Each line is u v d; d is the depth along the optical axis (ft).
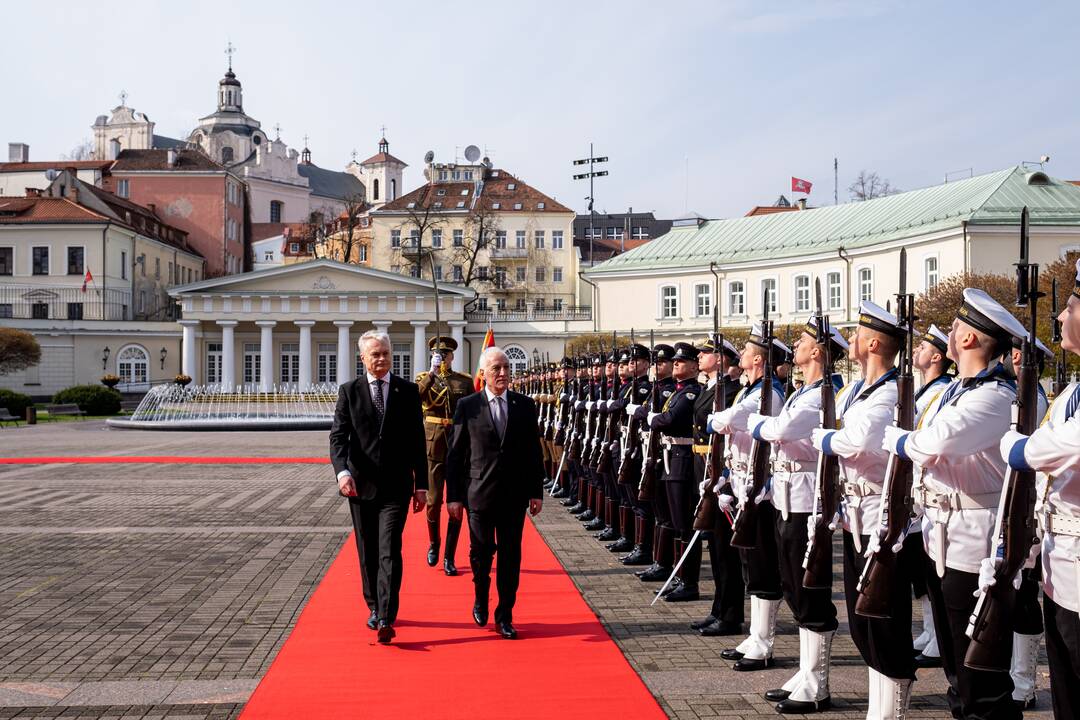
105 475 61.77
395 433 23.57
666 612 25.50
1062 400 12.85
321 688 18.74
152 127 366.63
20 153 296.30
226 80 387.14
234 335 216.95
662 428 27.96
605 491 37.11
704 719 17.44
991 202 134.31
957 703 16.75
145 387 203.72
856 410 16.97
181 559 32.68
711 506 22.91
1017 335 14.48
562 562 32.68
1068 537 12.41
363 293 208.44
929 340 20.30
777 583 20.75
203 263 269.03
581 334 212.64
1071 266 87.35
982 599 13.32
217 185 269.85
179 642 22.31
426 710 17.46
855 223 164.25
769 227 182.80
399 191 425.69
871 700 16.52
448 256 266.98
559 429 48.32
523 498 23.39
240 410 167.63
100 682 19.39
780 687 19.06
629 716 17.21
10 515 43.32
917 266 142.51
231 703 18.08
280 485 55.88
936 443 14.16
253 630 23.35
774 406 21.65
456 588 28.12
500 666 20.20
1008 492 13.02
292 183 379.76
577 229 337.31
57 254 210.18
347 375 209.46
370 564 23.61
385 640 21.99
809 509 18.86
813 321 19.03
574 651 21.40
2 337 163.22
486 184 277.64
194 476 61.21
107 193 237.66
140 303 227.81
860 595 15.61
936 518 15.10
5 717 17.43
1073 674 12.46
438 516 31.83
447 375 32.27
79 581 29.09
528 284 268.00
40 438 104.63
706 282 181.88
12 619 24.49
